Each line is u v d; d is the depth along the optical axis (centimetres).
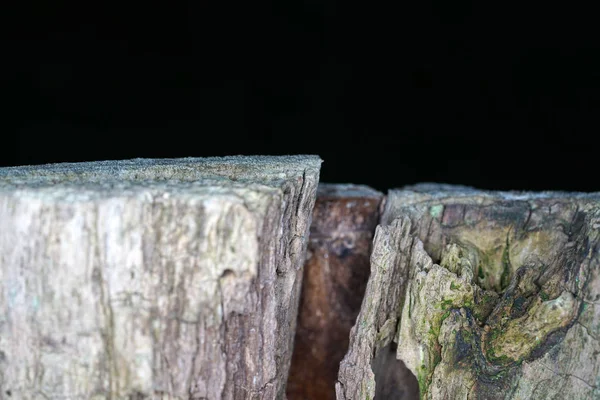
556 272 233
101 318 192
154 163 241
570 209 257
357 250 305
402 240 249
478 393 222
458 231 263
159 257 189
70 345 194
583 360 215
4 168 230
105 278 189
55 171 221
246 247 189
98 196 188
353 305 304
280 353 236
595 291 215
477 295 237
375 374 249
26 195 189
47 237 187
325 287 305
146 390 197
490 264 257
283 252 219
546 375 219
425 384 235
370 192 318
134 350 194
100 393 198
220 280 193
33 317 193
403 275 252
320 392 305
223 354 203
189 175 228
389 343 257
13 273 192
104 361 195
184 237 189
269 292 208
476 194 279
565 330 219
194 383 201
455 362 227
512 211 261
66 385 197
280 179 220
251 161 246
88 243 187
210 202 187
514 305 232
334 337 305
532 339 223
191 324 194
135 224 187
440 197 274
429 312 234
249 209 189
